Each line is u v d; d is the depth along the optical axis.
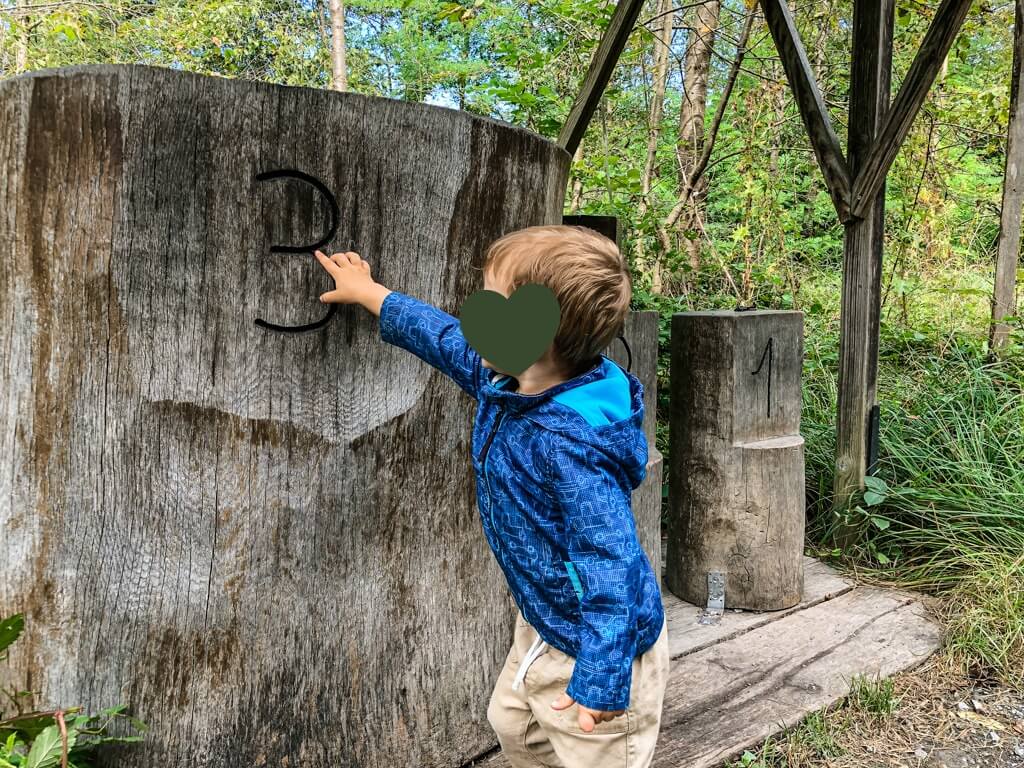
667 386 3.99
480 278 1.73
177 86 1.37
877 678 2.32
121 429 1.45
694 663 2.46
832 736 2.10
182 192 1.42
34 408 1.41
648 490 2.61
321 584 1.65
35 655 1.46
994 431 3.58
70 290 1.39
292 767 1.66
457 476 1.79
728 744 2.03
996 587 2.75
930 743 2.11
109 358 1.42
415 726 1.79
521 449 1.26
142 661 1.52
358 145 1.53
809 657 2.50
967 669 2.45
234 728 1.60
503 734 1.49
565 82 5.53
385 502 1.70
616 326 1.27
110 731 1.50
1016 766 2.03
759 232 5.55
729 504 2.80
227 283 1.48
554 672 1.35
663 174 6.27
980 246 6.86
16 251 1.36
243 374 1.52
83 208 1.37
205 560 1.54
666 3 5.82
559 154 1.86
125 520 1.48
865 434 3.26
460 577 1.83
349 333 1.60
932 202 5.41
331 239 1.54
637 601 1.22
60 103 1.33
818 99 3.11
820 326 5.03
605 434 1.24
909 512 3.23
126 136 1.36
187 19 9.18
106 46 8.96
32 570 1.44
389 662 1.75
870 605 2.90
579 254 1.22
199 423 1.50
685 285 5.20
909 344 4.64
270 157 1.46
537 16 5.45
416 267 1.63
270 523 1.58
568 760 1.38
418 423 1.71
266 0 10.24
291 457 1.58
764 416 2.83
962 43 4.80
